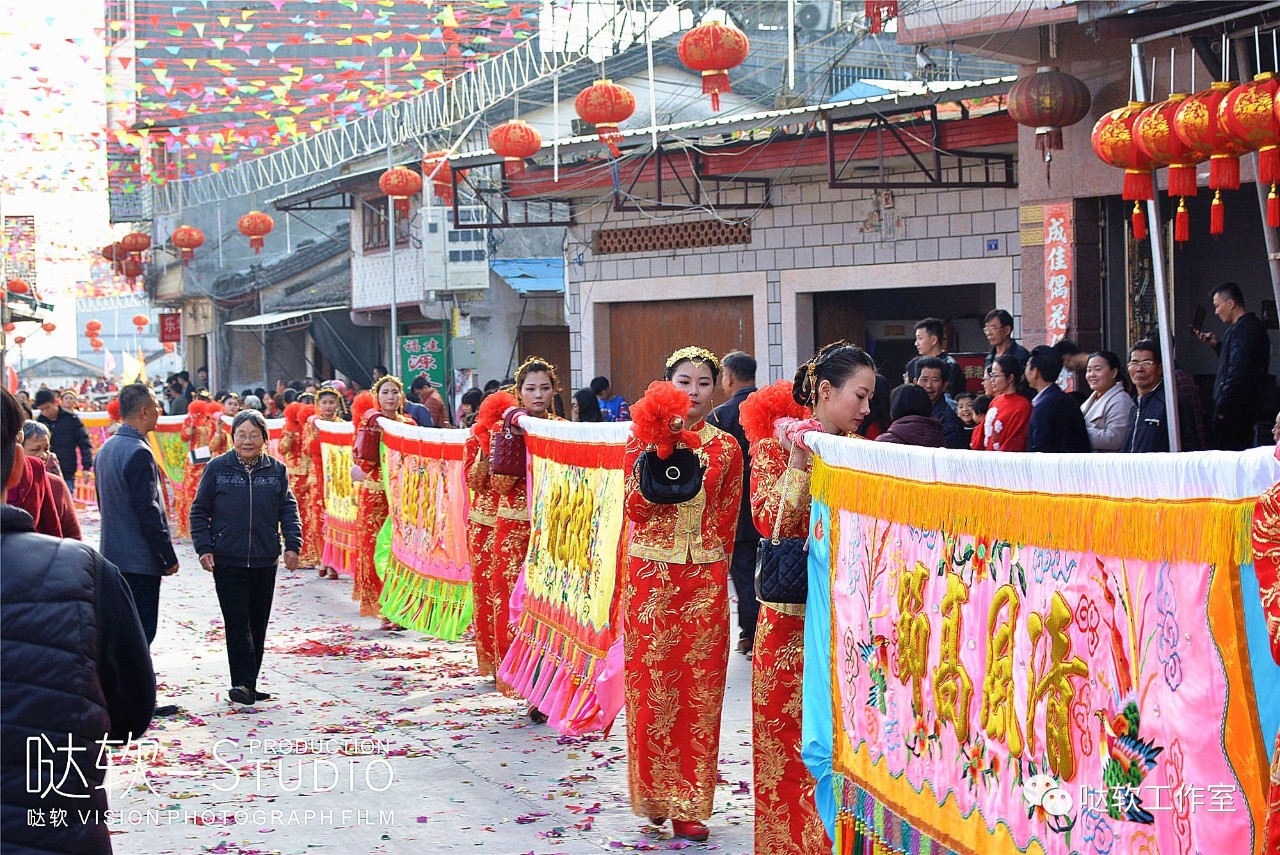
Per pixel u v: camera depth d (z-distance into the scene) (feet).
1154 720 11.46
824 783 17.11
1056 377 30.60
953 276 57.52
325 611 41.81
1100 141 29.19
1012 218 55.47
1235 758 10.69
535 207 76.13
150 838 20.10
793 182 62.85
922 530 14.83
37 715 10.89
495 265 89.56
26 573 11.16
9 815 10.73
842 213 61.26
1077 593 12.41
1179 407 30.30
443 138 71.10
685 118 74.08
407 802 21.66
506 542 28.45
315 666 33.19
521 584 28.17
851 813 16.51
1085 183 44.34
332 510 48.19
